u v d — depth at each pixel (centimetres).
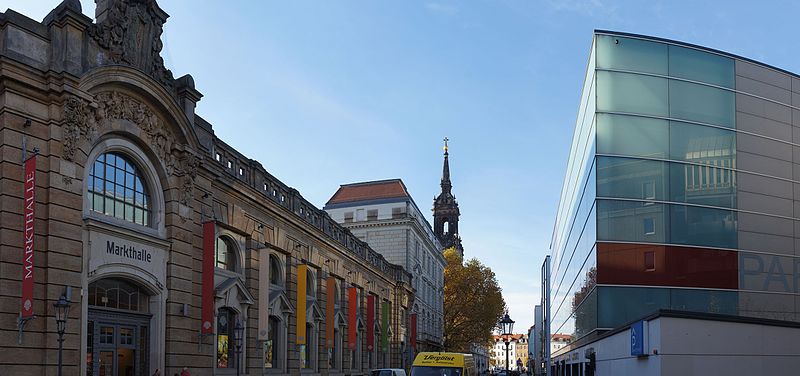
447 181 14738
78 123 2048
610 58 3288
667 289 3117
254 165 3334
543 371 10819
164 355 2425
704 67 3344
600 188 3184
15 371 1797
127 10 2291
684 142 3253
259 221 3381
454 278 10400
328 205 8244
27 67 1911
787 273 3262
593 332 3244
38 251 1897
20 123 1903
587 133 3578
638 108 3253
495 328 10556
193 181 2662
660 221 3167
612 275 3122
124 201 2323
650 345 2097
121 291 2295
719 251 3188
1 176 1844
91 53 2117
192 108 2702
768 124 3400
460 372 2677
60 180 1972
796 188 3384
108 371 2188
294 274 3859
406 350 7119
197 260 2683
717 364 2006
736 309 3162
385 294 6397
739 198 3272
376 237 7850
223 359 2995
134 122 2327
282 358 3653
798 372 2061
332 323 4384
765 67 3453
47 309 1889
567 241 5194
